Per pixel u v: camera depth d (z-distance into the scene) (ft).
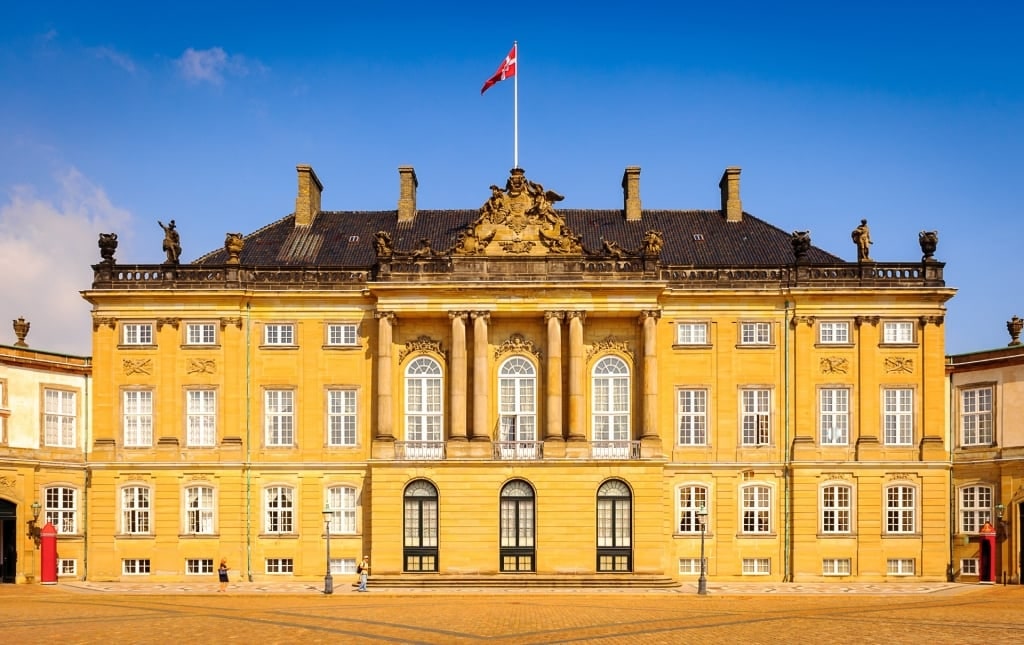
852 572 238.89
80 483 244.01
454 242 260.83
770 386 243.60
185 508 239.91
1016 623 151.23
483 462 233.55
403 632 140.56
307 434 243.19
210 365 242.99
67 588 219.82
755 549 240.53
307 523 241.14
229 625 148.66
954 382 246.47
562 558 231.30
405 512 234.99
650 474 233.35
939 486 240.12
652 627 146.51
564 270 239.91
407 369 243.40
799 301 244.01
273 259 259.39
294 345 244.83
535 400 242.37
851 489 240.53
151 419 242.99
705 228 272.92
